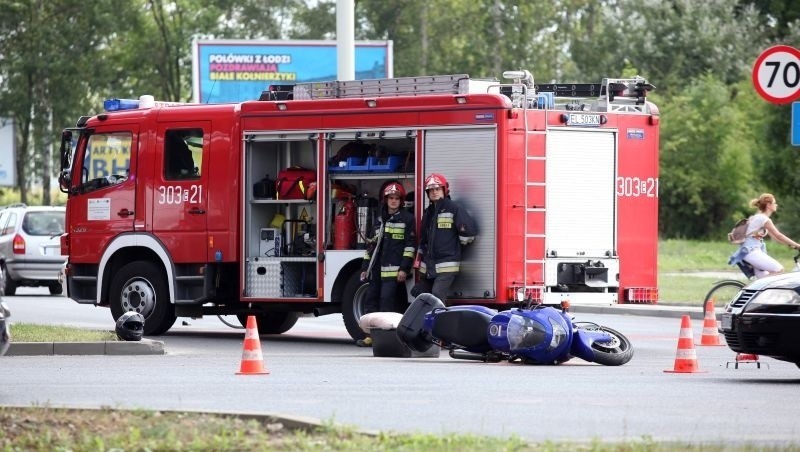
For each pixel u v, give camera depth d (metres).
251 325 40.91
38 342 47.94
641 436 27.03
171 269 58.00
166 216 58.25
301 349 53.62
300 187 55.19
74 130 60.84
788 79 47.59
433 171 52.34
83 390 35.84
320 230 54.66
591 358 44.31
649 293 54.41
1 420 27.81
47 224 92.62
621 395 35.44
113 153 59.84
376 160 53.59
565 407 32.72
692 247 152.50
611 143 53.62
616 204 53.62
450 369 42.62
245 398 34.12
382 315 48.34
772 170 138.00
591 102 54.38
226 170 56.81
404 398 34.28
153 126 58.72
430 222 51.94
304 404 32.91
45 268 91.75
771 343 38.53
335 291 54.66
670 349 54.06
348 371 41.78
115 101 61.00
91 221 60.28
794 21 158.88
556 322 44.12
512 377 40.00
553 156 52.38
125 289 59.25
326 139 54.41
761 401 34.50
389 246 52.56
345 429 27.09
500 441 25.97
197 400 33.59
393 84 53.94
